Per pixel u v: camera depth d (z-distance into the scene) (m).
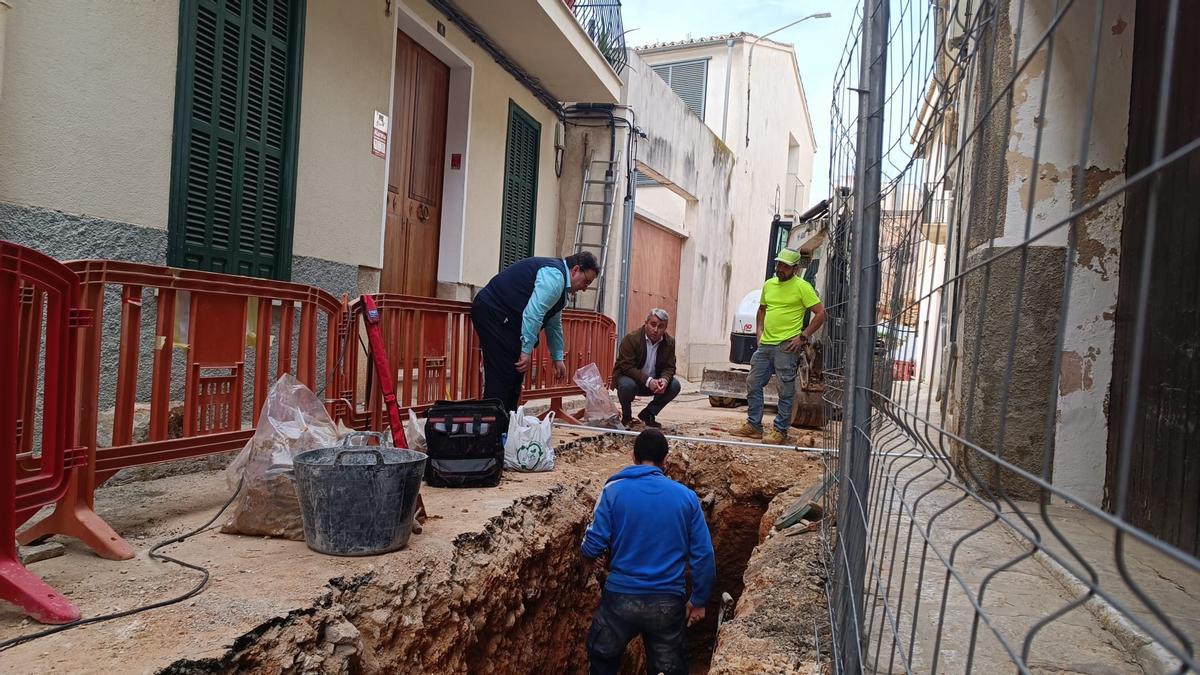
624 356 8.27
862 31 2.59
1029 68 4.25
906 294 2.49
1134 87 4.08
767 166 21.94
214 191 5.13
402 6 7.13
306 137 5.95
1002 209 4.33
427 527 3.99
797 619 3.33
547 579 4.89
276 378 4.27
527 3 7.80
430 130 8.30
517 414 5.84
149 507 3.83
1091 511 0.73
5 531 2.56
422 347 5.67
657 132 13.47
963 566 3.30
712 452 7.80
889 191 2.53
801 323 7.87
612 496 4.67
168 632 2.46
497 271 9.62
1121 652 2.46
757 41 19.28
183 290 3.59
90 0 4.20
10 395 2.54
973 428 4.41
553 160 11.13
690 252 16.52
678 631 4.59
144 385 4.59
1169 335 3.40
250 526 3.52
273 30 5.57
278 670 2.50
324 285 6.27
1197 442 3.08
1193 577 2.97
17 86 3.85
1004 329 4.34
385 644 3.05
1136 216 3.95
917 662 2.41
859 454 2.52
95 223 4.30
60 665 2.22
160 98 4.69
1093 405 4.21
